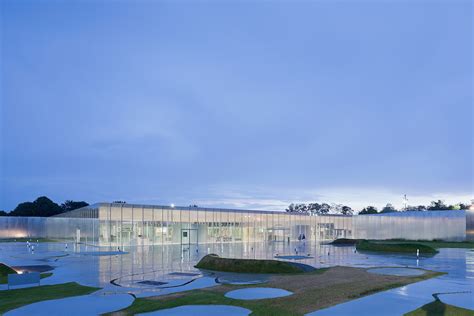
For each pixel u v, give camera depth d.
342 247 51.75
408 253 41.62
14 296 16.75
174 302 15.35
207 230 62.75
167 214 57.72
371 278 21.64
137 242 53.91
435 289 18.30
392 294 17.06
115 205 51.97
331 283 19.88
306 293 17.16
